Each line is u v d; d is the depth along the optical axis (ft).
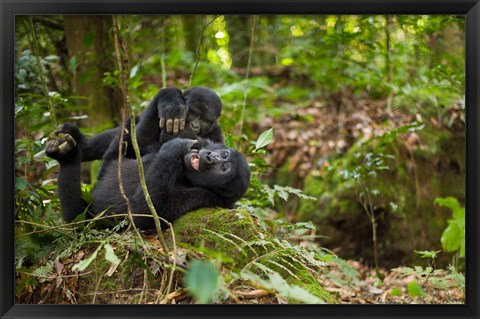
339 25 29.25
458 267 23.71
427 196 26.96
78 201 14.94
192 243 13.61
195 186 15.31
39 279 13.42
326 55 30.25
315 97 34.96
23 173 20.06
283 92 35.45
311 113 32.76
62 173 14.88
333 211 26.91
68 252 13.51
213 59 34.04
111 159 16.14
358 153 24.64
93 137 17.52
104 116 24.06
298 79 37.73
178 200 14.51
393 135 23.49
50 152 14.66
